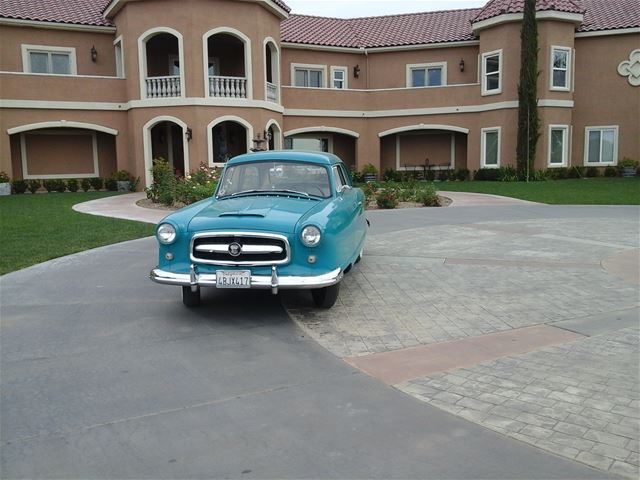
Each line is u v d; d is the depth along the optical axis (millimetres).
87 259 9578
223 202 6953
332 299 6492
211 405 4145
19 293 7387
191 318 6316
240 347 5371
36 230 12289
